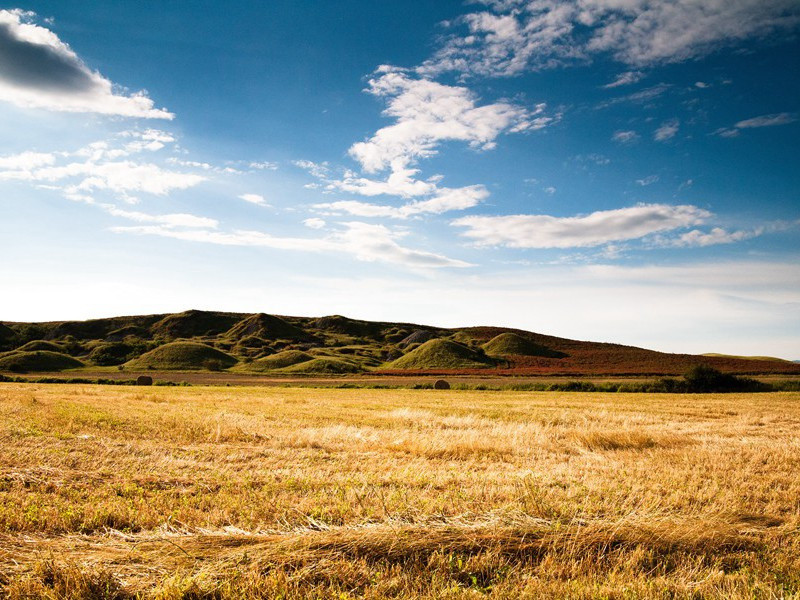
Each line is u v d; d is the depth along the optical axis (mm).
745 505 8797
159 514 7789
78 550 5973
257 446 14562
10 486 8938
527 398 42438
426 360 140250
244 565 5543
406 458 13164
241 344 169500
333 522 7516
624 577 5664
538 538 6539
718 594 5379
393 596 5207
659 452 13977
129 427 17516
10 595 4859
